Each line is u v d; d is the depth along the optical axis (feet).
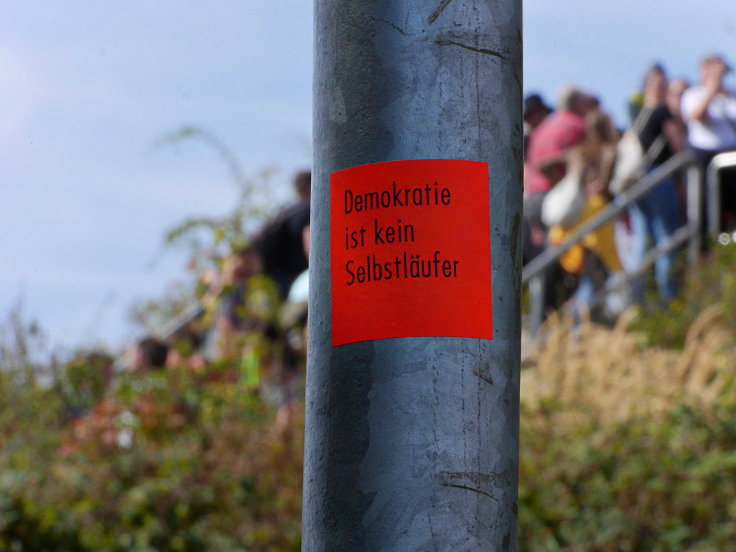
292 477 17.03
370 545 4.13
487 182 4.29
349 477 4.19
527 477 16.96
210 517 16.47
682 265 27.66
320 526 4.24
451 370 4.17
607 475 17.06
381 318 4.20
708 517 16.35
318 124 4.48
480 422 4.19
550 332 23.84
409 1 4.31
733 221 29.01
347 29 4.37
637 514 16.22
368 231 4.25
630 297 27.40
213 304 21.13
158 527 16.07
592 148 27.40
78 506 16.28
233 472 17.15
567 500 16.55
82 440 18.40
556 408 19.02
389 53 4.30
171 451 17.72
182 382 19.43
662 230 27.89
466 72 4.31
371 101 4.29
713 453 17.19
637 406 18.69
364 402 4.19
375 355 4.19
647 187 27.43
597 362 20.47
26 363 20.11
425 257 4.20
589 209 27.37
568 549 15.83
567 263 27.35
